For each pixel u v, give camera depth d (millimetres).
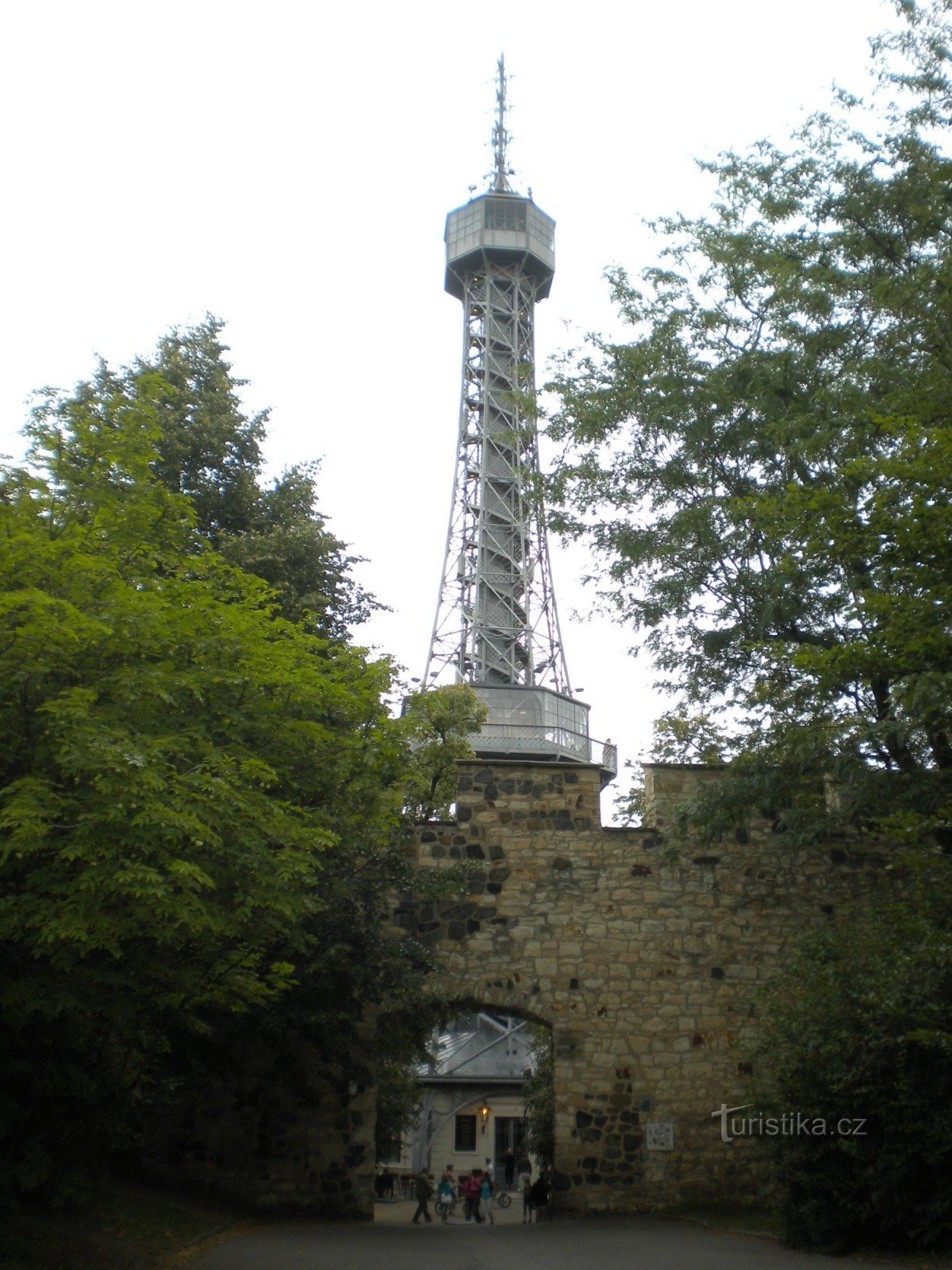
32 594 10391
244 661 13047
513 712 68250
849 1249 14367
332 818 15242
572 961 21016
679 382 21312
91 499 13070
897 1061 14047
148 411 13492
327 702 14781
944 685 13812
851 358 20312
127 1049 14094
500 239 83125
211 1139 19531
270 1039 19094
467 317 84250
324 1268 13094
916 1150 13891
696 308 22297
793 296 20672
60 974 11617
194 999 14336
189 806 10977
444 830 21547
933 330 18312
